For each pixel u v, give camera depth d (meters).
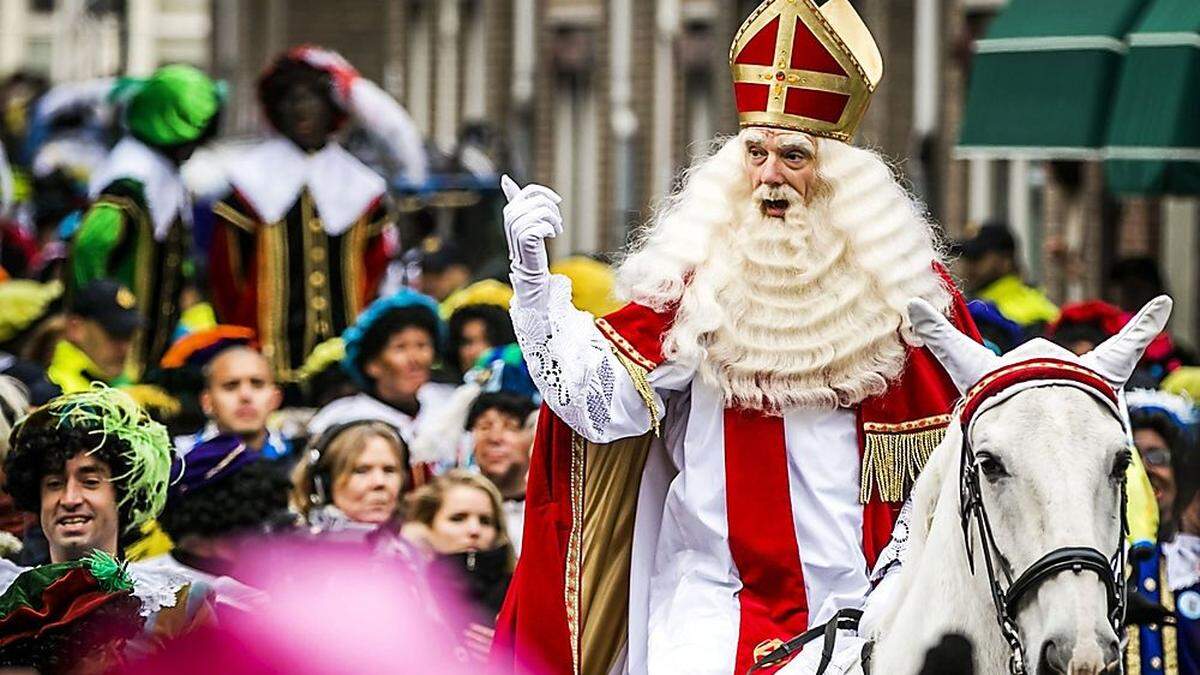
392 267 39.91
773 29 17.00
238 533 20.34
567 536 16.83
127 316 28.95
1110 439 13.23
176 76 33.81
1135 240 47.47
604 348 16.50
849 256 16.89
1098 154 31.97
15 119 58.66
